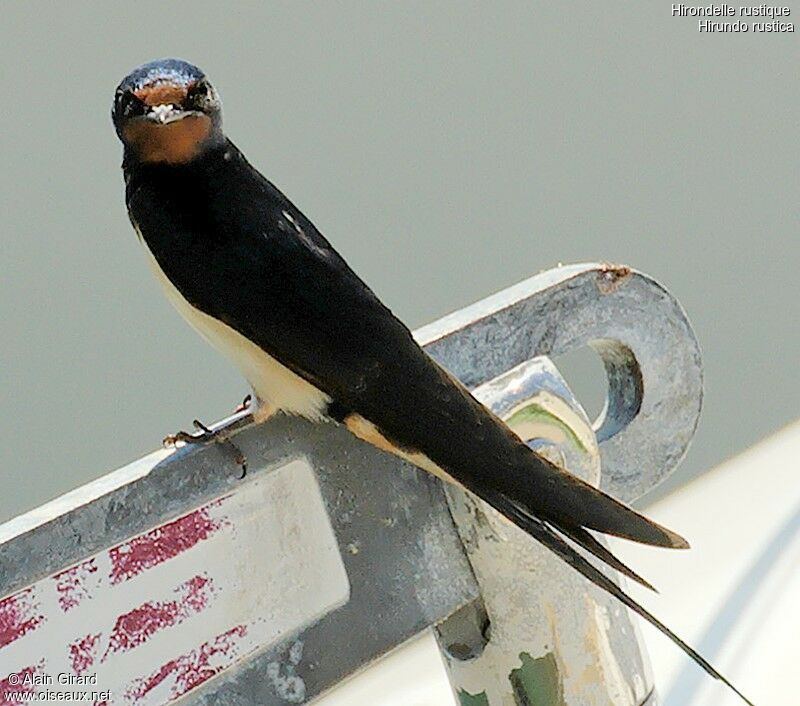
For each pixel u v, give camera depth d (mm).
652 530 2969
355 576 2969
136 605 2947
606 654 2994
